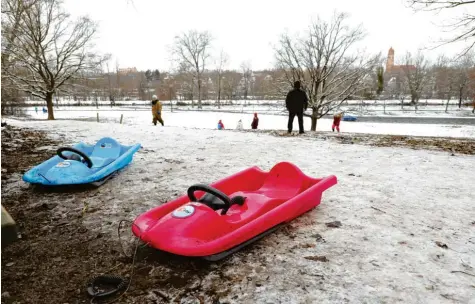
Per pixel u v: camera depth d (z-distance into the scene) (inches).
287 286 104.1
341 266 115.0
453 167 256.1
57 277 111.9
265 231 133.6
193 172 241.0
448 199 181.9
